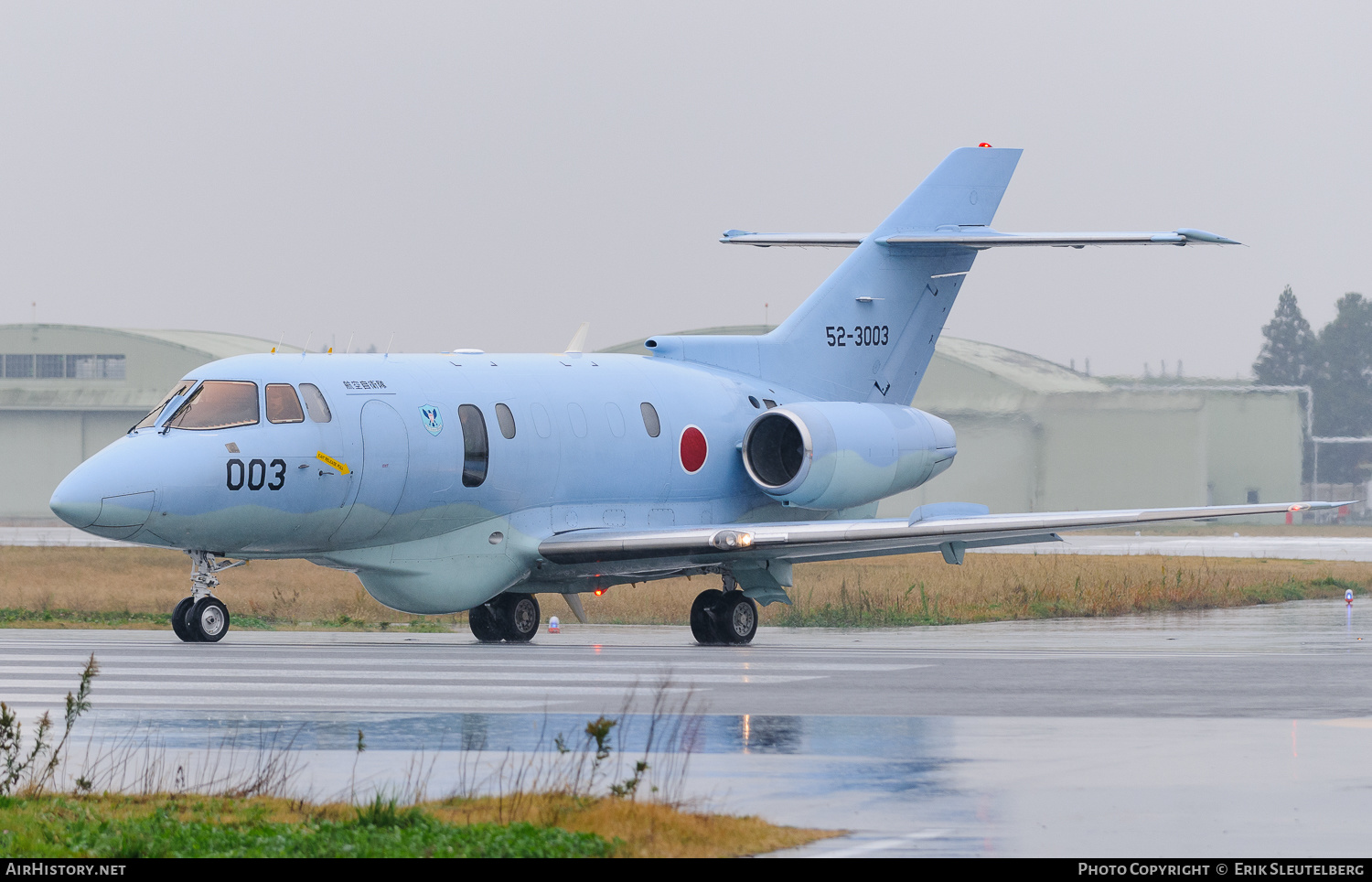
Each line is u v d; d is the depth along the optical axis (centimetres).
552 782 3875
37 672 6366
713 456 9388
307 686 5906
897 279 10262
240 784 3903
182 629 7838
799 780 3894
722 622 8338
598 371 9088
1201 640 8369
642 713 5134
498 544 8381
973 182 10288
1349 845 3225
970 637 8694
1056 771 4009
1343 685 5853
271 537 7619
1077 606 10569
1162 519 7694
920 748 4375
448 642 8275
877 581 13500
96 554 17825
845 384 10138
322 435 7625
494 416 8306
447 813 3500
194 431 7412
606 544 8288
